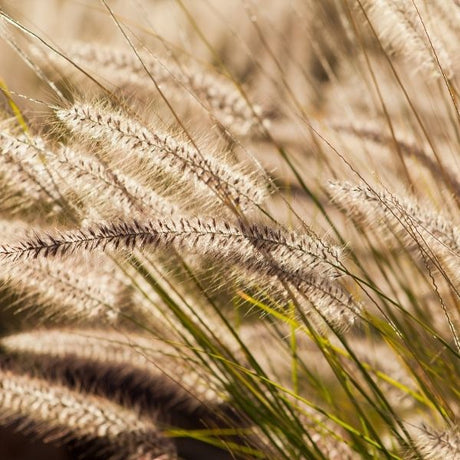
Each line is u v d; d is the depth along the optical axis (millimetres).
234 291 767
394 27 788
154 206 733
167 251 738
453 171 800
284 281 711
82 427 783
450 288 753
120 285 792
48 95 754
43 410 781
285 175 820
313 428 775
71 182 735
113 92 750
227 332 797
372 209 735
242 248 694
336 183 725
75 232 679
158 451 782
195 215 727
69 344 821
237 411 810
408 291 783
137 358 817
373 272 796
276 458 774
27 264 754
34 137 741
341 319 729
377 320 766
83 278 779
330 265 710
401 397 808
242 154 803
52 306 790
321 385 781
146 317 813
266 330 819
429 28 797
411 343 768
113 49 817
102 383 837
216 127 773
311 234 723
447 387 776
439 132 838
